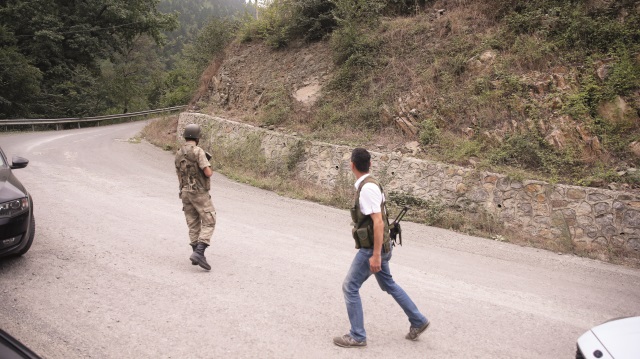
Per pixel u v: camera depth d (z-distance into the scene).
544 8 13.04
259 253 6.63
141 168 14.05
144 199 9.62
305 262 6.37
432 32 14.82
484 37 13.38
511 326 4.77
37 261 5.60
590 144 10.00
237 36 22.47
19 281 4.98
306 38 18.80
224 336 4.12
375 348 4.09
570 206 9.03
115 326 4.17
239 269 5.89
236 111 18.03
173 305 4.69
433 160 11.07
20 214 5.30
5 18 33.38
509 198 9.65
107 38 39.28
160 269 5.68
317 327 4.43
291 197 11.45
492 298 5.56
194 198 5.68
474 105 11.84
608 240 8.63
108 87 42.75
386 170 11.48
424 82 13.26
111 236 6.85
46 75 35.69
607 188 9.05
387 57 14.95
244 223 8.41
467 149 10.91
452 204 10.25
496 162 10.39
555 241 8.78
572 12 12.40
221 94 19.56
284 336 4.20
